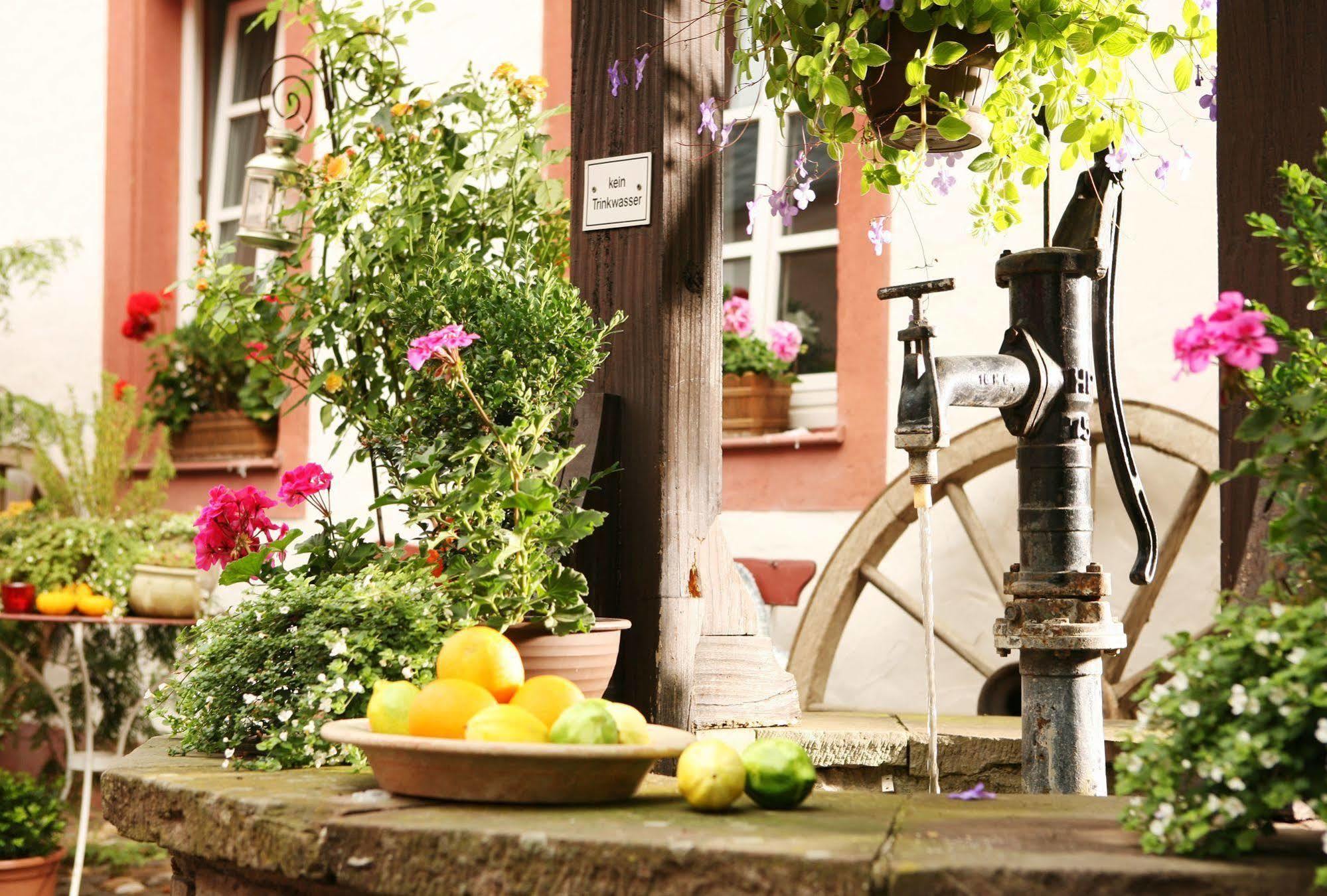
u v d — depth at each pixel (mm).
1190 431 3369
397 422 2045
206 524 2092
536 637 1830
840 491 4168
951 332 4000
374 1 4980
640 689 2129
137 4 6148
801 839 1201
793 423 4426
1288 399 1264
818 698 3834
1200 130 3525
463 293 2070
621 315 2061
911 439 1698
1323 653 1111
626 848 1178
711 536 2279
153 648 5035
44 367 6301
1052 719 1885
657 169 2172
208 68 6188
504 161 2760
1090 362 1931
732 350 4410
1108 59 2299
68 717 4676
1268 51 1773
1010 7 1918
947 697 3912
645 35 2197
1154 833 1158
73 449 5781
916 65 1901
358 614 1798
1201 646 1206
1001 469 3857
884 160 2322
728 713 2285
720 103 2273
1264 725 1143
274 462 5359
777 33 2057
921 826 1297
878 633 4062
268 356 2873
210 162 6148
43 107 6418
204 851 1446
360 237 2670
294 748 1689
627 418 2178
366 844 1279
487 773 1367
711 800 1354
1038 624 1860
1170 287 3594
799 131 4535
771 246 4551
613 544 2164
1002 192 2357
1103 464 3684
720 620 2301
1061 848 1186
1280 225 1751
